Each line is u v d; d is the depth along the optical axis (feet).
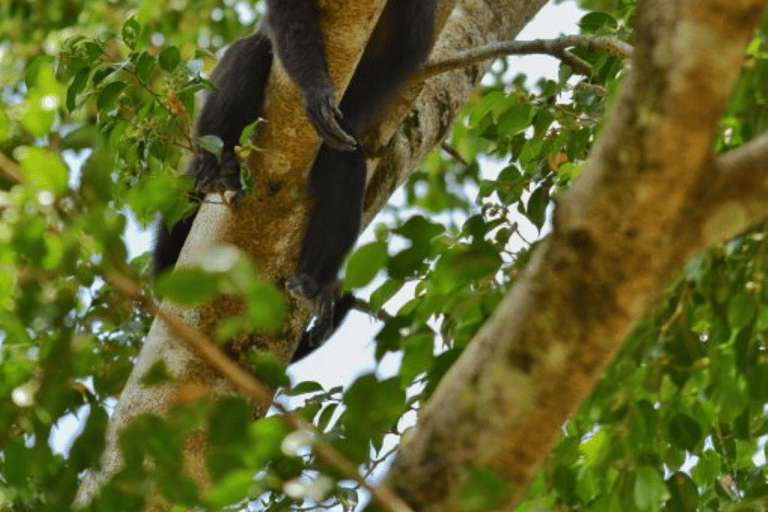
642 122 18.49
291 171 32.78
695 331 28.78
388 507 18.11
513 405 19.62
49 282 21.34
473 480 18.40
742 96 26.55
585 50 37.01
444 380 20.63
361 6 30.68
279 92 32.40
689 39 18.19
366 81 39.37
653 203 18.67
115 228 19.43
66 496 23.12
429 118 40.81
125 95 32.81
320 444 18.63
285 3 32.91
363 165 39.04
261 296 17.26
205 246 33.78
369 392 20.26
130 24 33.55
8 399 24.00
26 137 27.02
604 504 27.81
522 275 20.45
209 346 18.44
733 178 18.94
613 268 19.03
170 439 19.61
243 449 18.93
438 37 41.57
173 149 36.01
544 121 36.09
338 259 38.50
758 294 26.61
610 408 27.50
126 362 25.39
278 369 22.27
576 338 19.31
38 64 33.50
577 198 19.15
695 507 28.53
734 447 31.60
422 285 29.99
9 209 19.74
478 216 31.42
